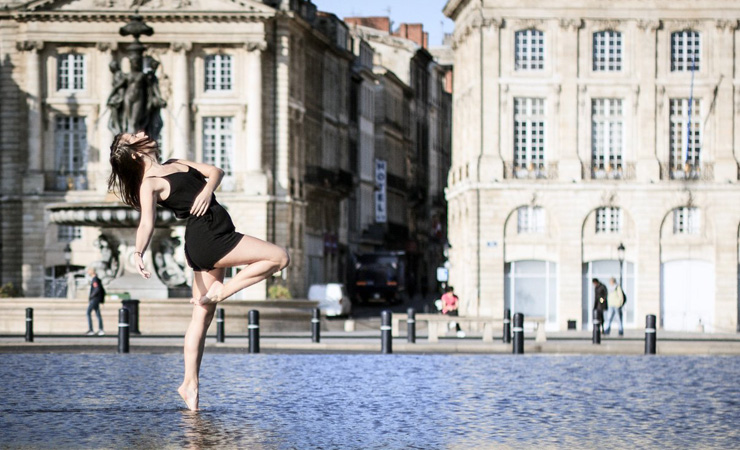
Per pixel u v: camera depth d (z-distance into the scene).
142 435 13.15
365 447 12.61
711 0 70.75
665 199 70.44
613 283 52.47
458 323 45.09
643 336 52.19
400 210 122.38
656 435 13.88
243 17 78.50
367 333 47.06
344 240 99.25
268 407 16.06
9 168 79.38
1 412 15.18
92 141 79.12
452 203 78.12
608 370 24.86
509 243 70.19
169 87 78.94
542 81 70.69
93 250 79.00
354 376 22.05
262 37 78.62
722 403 17.50
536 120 70.88
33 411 15.32
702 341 44.94
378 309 91.12
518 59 70.94
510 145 70.56
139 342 37.06
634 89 70.69
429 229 138.25
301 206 82.50
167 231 47.94
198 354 15.28
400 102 122.56
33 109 78.88
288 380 20.83
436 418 15.23
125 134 13.96
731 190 70.38
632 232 70.50
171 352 31.19
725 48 70.88
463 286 73.94
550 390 19.56
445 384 20.52
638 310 70.19
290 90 81.06
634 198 70.38
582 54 70.81
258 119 78.81
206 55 79.19
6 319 46.16
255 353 31.67
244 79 79.06
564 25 70.69
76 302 45.75
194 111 78.94
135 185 13.91
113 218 45.88
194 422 14.28
